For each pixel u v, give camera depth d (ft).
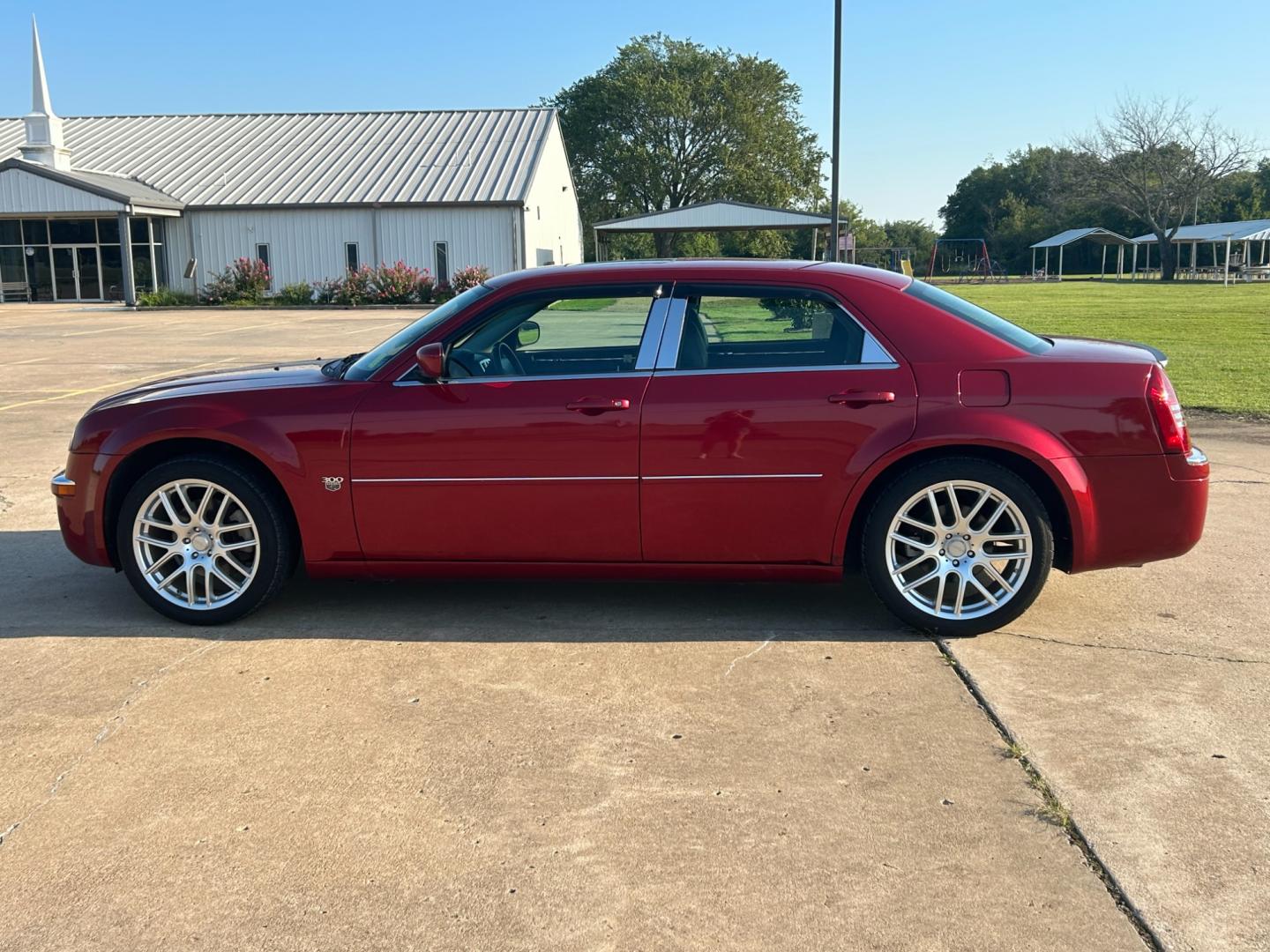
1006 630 15.15
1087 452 14.24
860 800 10.48
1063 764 11.16
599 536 14.87
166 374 50.90
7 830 10.11
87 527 15.76
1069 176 232.12
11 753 11.64
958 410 14.21
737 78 234.38
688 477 14.56
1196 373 43.98
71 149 151.02
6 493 24.70
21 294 134.31
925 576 14.74
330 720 12.40
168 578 15.55
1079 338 16.92
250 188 137.49
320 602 16.69
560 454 14.64
